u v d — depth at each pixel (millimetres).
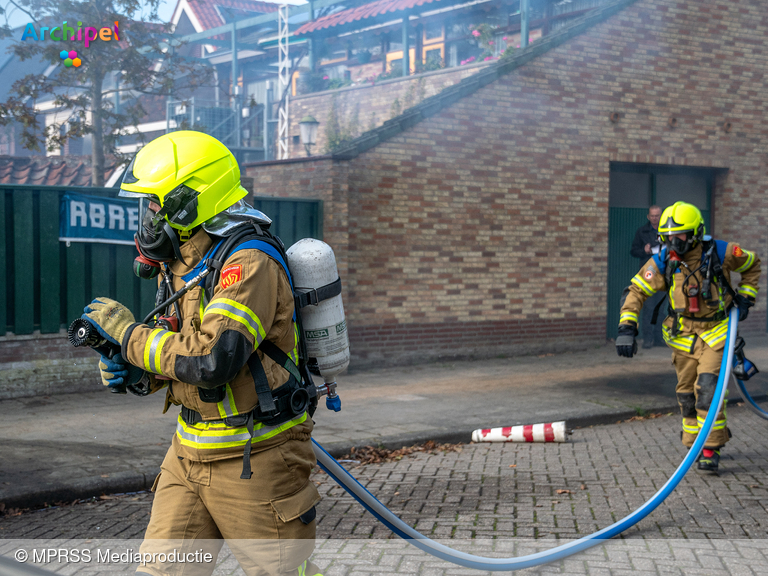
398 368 9703
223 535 2129
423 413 6938
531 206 10742
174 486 2162
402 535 2980
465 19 16344
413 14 16578
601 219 11305
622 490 4758
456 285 10219
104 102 10914
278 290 2076
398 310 9820
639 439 6262
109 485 4680
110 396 7492
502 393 7980
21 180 15062
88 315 2014
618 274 11984
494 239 10477
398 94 14930
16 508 4340
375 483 4977
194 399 2043
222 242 2086
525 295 10750
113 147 10844
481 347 10430
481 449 5984
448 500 4570
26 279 7371
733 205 12508
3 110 9727
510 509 4383
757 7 12391
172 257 2170
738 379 5809
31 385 7402
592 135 11180
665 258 5367
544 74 10734
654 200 12219
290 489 2113
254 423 2055
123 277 8008
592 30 11078
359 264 9531
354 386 8422
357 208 9492
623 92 11383
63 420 6383
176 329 2105
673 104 11812
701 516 4223
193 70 10984
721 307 5230
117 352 2059
